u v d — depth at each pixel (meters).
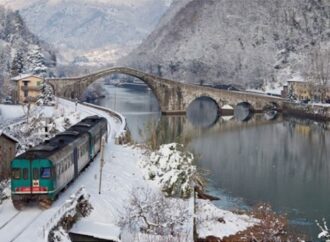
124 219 41.22
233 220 51.31
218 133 123.19
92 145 60.06
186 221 43.97
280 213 58.66
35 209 40.69
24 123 80.19
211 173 78.44
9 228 35.59
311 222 55.97
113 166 60.25
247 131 128.38
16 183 40.16
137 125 123.38
